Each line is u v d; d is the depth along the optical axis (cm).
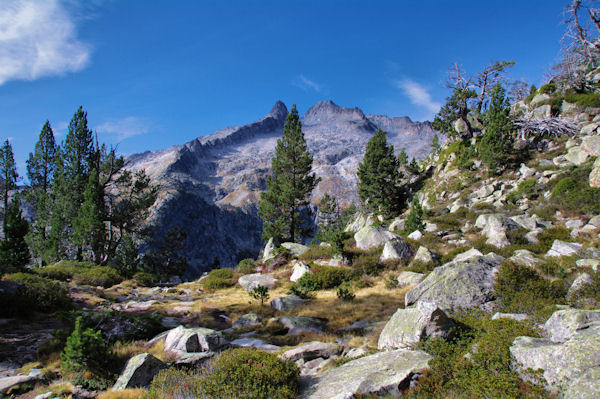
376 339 1189
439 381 642
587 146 3569
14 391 802
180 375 815
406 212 5603
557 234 2286
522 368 607
